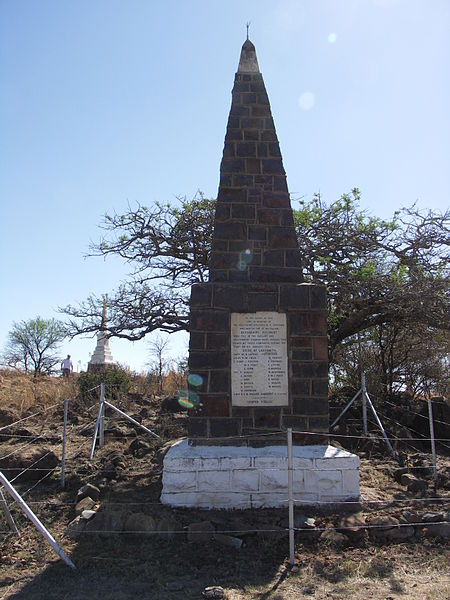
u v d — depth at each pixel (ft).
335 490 24.45
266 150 29.48
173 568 19.39
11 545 21.34
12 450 31.30
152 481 27.45
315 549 20.72
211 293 27.12
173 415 42.24
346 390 44.88
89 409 43.78
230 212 28.53
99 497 25.67
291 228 28.58
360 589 17.80
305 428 26.35
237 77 30.45
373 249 44.01
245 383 26.53
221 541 21.09
